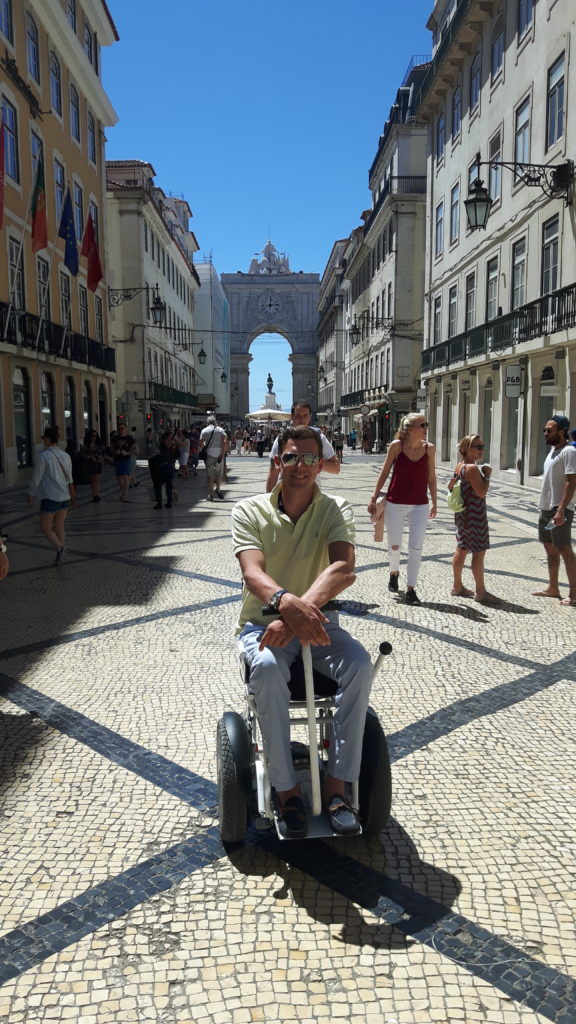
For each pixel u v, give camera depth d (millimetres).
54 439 7723
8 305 17422
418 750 3414
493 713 3818
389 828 2799
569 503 5867
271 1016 1925
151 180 38281
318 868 2553
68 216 19531
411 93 33812
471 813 2900
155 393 35906
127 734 3576
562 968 2084
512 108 17891
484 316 20453
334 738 2578
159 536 9789
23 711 3846
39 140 20422
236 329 92875
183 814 2883
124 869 2539
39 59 20359
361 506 12906
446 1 24875
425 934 2223
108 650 4859
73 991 2002
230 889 2436
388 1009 1945
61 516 7906
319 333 85438
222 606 6012
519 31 17438
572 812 2912
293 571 2816
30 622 5535
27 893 2408
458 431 23359
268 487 5410
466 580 6945
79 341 23594
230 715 2797
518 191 17547
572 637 5102
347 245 55188
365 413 39219
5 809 2906
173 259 45156
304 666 2402
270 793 2611
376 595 6359
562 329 14211
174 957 2127
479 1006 1953
